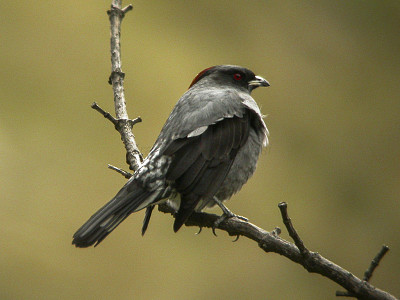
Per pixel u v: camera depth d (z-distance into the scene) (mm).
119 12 8977
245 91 9289
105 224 7047
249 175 8406
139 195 7445
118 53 8727
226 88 9055
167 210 8195
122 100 8508
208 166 7793
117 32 8844
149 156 7738
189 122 7984
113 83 8609
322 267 6020
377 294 5871
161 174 7590
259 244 6707
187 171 7637
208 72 9375
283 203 5906
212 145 7891
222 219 7535
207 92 8570
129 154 8141
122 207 7254
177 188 7590
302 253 6047
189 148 7777
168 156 7676
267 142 8688
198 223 7668
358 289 5906
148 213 7762
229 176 8109
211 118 8047
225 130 8047
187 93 8695
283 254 6492
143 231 7645
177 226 7211
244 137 8195
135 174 7602
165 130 8109
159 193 7535
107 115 8305
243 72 9344
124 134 8273
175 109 8391
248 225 7082
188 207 7387
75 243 6801
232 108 8273
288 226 5973
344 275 5961
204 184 7668
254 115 8469
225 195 8219
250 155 8305
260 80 9438
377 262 5871
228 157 7965
